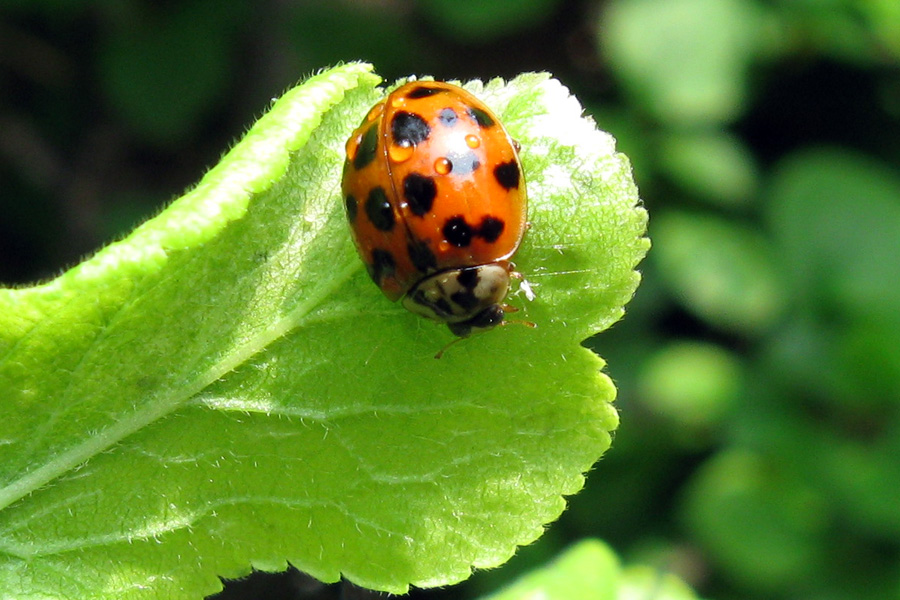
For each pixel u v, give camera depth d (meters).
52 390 0.08
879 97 0.19
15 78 0.20
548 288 0.08
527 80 0.08
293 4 0.21
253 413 0.08
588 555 0.09
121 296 0.08
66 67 0.21
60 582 0.08
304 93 0.08
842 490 0.15
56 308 0.08
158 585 0.08
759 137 0.19
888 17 0.17
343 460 0.08
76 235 0.20
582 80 0.21
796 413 0.16
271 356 0.08
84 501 0.08
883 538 0.15
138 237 0.08
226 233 0.08
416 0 0.22
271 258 0.08
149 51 0.20
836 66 0.19
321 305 0.08
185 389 0.08
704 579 0.16
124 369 0.08
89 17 0.20
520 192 0.08
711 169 0.18
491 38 0.22
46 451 0.08
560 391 0.08
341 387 0.08
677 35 0.18
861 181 0.17
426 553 0.08
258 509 0.08
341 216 0.08
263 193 0.08
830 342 0.16
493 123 0.08
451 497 0.08
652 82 0.18
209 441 0.08
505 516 0.08
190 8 0.20
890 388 0.16
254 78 0.21
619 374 0.17
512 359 0.08
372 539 0.08
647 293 0.18
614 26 0.18
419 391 0.08
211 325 0.08
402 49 0.22
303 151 0.08
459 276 0.08
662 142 0.18
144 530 0.08
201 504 0.08
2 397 0.08
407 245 0.08
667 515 0.16
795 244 0.17
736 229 0.18
